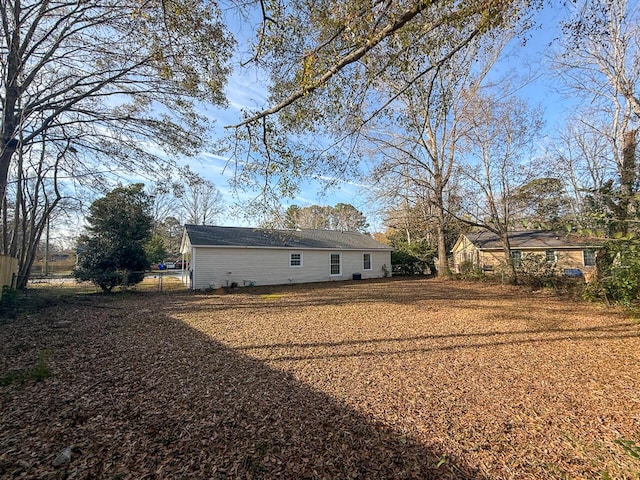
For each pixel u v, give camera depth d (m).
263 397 3.51
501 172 13.98
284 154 5.35
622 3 8.12
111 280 12.30
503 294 11.93
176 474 2.29
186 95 8.77
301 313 8.51
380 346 5.42
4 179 8.26
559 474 2.26
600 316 7.50
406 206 17.44
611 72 9.16
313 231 21.38
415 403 3.37
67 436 2.75
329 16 3.46
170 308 9.30
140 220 13.28
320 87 4.02
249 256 16.09
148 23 5.20
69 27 7.66
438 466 2.38
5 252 13.90
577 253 17.97
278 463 2.43
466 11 3.04
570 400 3.39
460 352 5.08
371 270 20.94
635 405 3.23
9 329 6.40
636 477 2.19
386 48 3.82
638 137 8.89
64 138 9.64
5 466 2.34
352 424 2.97
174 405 3.32
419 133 5.82
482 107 12.94
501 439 2.71
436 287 14.71
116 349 5.23
